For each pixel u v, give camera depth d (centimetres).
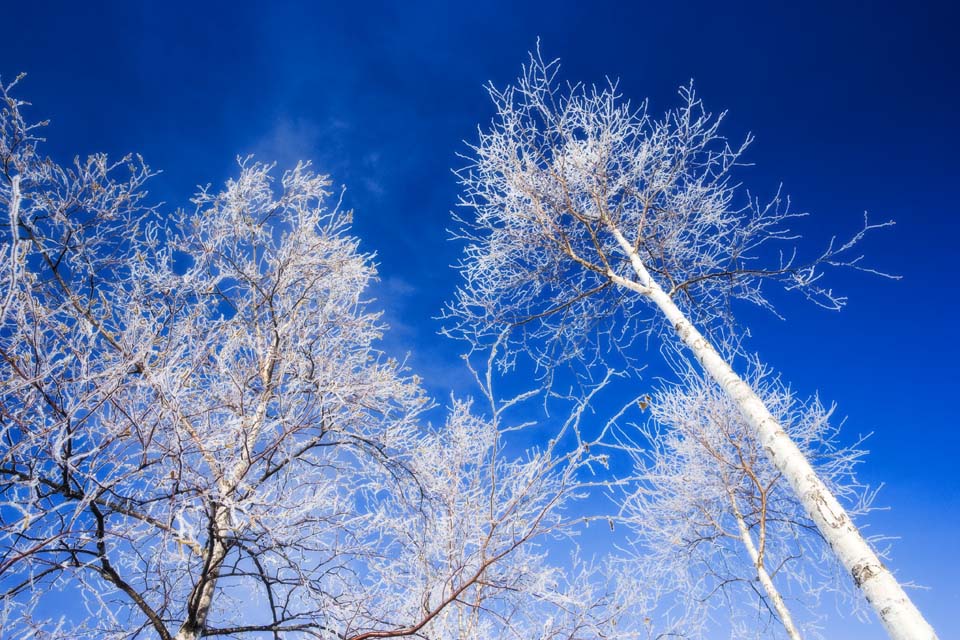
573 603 348
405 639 377
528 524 345
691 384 754
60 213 353
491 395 352
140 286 352
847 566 301
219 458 304
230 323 362
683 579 717
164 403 254
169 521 254
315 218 462
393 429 399
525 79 561
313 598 347
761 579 652
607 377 335
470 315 607
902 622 263
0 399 230
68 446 239
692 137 548
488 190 598
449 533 414
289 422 346
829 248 515
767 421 377
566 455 332
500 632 402
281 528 308
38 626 242
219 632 348
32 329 239
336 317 449
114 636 304
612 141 561
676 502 746
